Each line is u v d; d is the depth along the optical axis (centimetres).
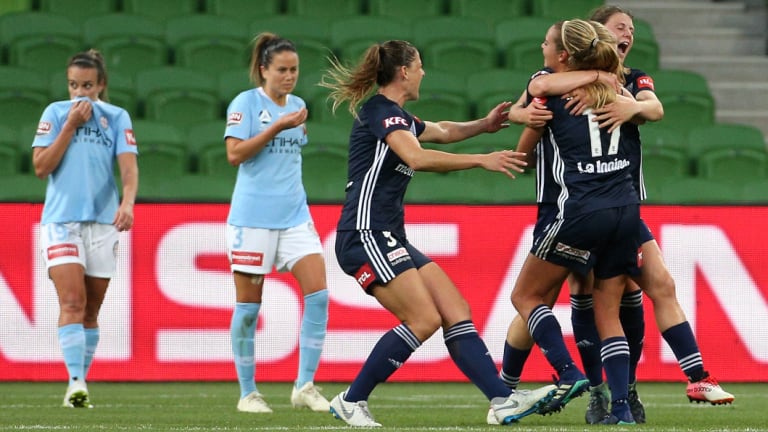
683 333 1925
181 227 2967
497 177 3650
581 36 1852
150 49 4309
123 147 2372
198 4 4762
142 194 3375
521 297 1917
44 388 2884
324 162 3622
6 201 2945
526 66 4359
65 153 2328
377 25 4456
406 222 2975
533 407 1816
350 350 2986
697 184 3591
